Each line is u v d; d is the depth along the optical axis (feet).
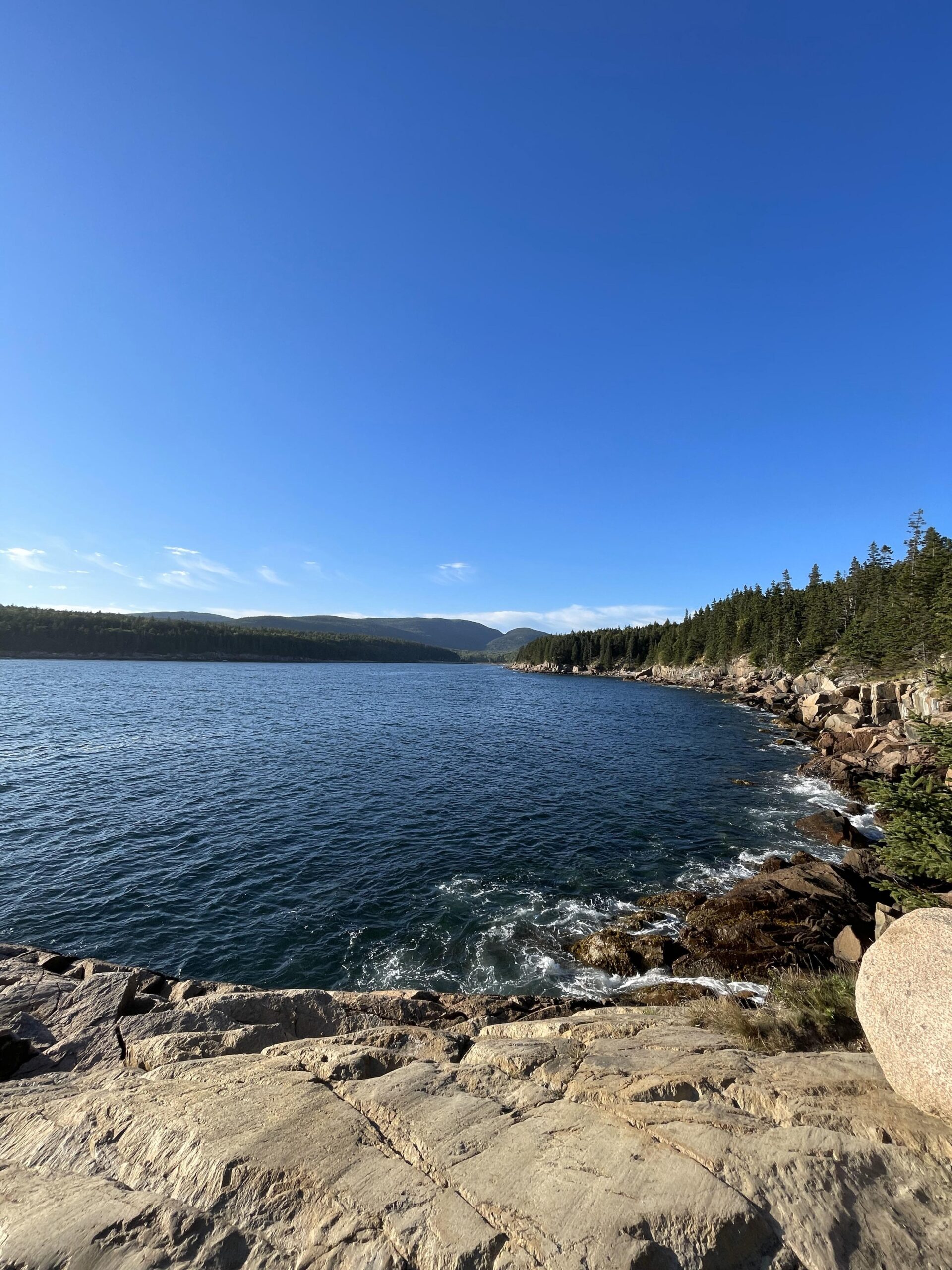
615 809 89.92
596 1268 10.60
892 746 123.13
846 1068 17.93
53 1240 11.64
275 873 63.10
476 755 128.88
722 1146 13.92
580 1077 18.07
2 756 115.03
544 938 50.88
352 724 172.76
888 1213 12.10
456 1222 11.88
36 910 53.93
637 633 545.44
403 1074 18.67
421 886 60.70
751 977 43.55
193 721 167.73
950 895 43.70
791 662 290.35
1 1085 19.63
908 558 241.96
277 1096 17.07
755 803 95.35
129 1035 24.25
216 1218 12.30
